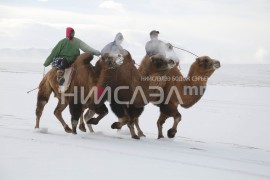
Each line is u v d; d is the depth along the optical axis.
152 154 9.51
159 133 12.42
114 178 7.29
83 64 11.68
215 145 11.83
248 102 25.83
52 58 12.23
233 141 13.07
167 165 8.45
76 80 11.73
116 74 11.34
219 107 22.67
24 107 19.41
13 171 7.43
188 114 19.50
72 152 9.23
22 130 12.21
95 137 11.70
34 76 45.97
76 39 12.30
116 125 11.56
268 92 34.47
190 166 8.46
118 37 11.38
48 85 12.43
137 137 11.83
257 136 14.20
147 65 11.59
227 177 7.74
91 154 9.14
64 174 7.38
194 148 10.82
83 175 7.38
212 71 11.85
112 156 9.05
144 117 18.17
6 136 10.89
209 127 15.91
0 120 14.69
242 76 63.62
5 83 33.69
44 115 17.02
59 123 14.88
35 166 7.84
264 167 8.84
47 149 9.42
